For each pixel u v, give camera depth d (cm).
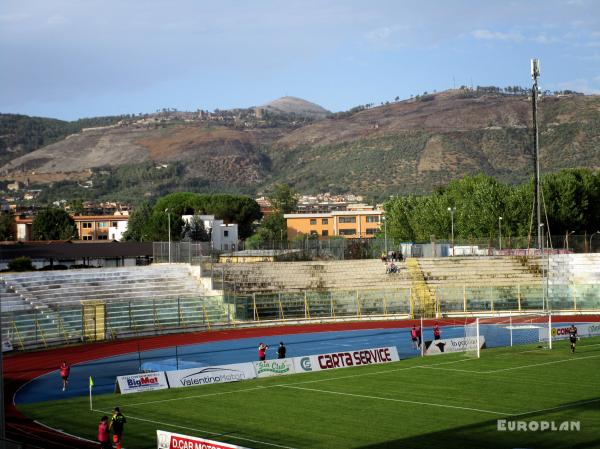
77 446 4116
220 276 11344
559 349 7369
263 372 6231
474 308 10838
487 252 12725
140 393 5631
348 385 5747
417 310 10675
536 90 8494
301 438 4197
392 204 18362
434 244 12838
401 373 6231
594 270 11881
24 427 4609
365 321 10362
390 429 4353
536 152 8875
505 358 6888
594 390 5328
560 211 15512
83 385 6144
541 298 10912
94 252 14475
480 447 3925
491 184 16738
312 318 10419
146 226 18025
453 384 5678
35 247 14162
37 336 8481
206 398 5366
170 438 3750
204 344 8400
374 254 12900
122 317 9431
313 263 12025
